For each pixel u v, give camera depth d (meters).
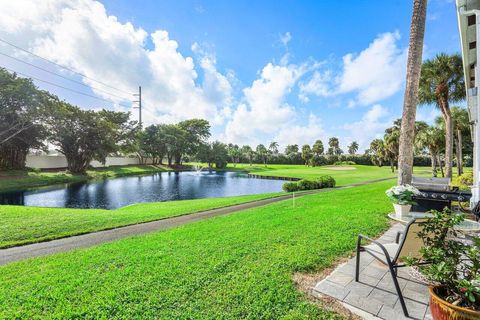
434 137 23.72
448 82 12.67
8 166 23.81
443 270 1.71
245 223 5.51
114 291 2.55
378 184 16.25
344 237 4.25
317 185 16.61
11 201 14.30
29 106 21.23
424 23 5.97
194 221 6.44
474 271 1.65
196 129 54.38
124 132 41.00
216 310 2.21
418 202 5.61
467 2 5.01
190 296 2.44
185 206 9.62
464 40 6.03
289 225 5.14
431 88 13.23
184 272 2.97
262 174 34.41
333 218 5.66
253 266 3.11
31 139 23.75
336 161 60.03
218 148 51.00
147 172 39.09
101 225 6.07
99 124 28.61
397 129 34.09
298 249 3.69
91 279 2.85
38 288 2.66
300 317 2.09
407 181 6.04
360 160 59.56
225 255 3.50
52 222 6.25
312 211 6.62
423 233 2.12
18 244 4.61
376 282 2.69
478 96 4.88
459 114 20.73
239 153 67.81
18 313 2.19
